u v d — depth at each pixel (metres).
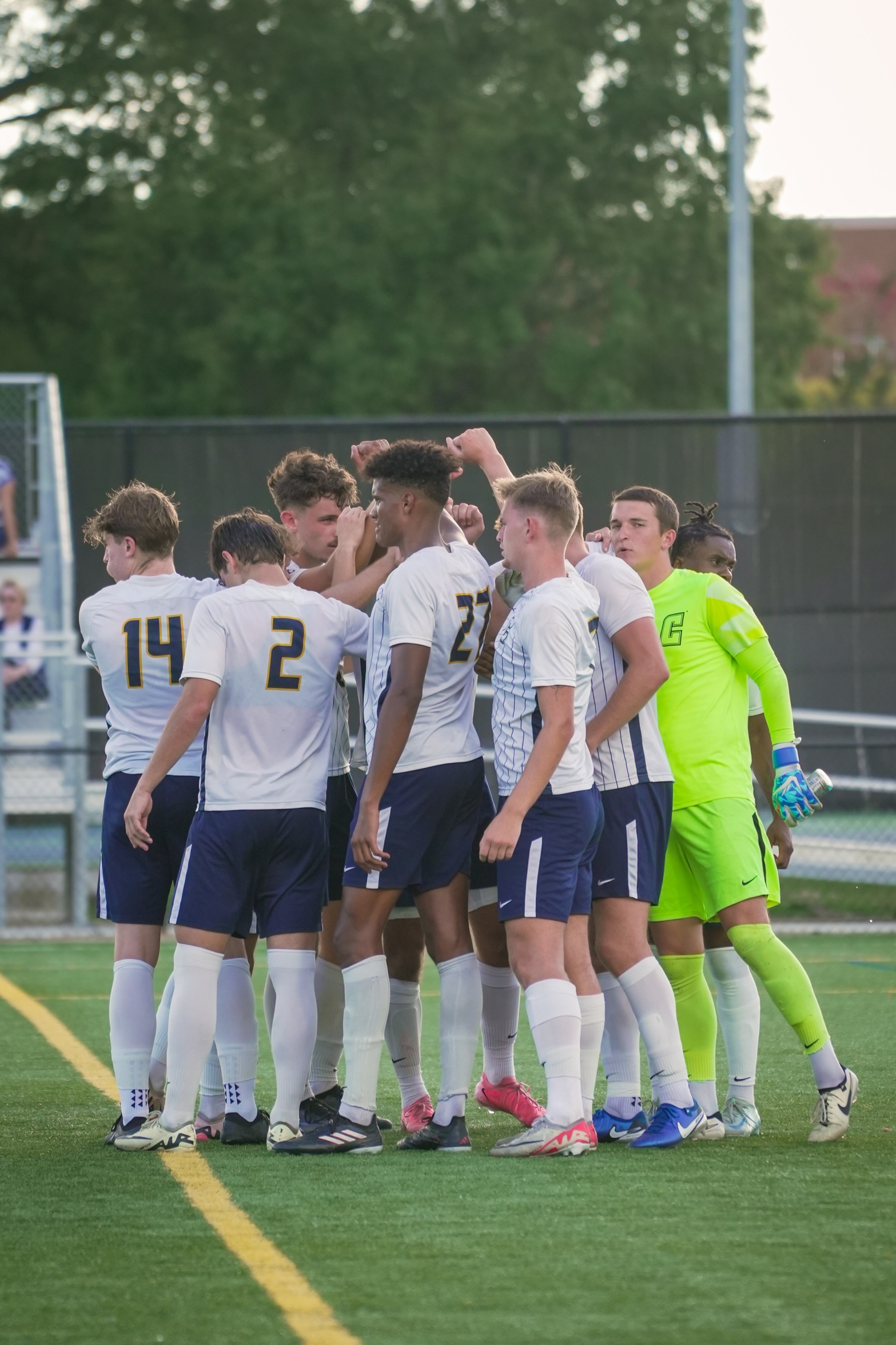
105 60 98.50
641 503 17.45
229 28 100.56
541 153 97.50
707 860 16.70
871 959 32.41
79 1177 14.91
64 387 93.81
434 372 93.81
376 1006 16.03
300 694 16.12
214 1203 13.88
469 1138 16.91
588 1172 14.98
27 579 46.31
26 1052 22.44
